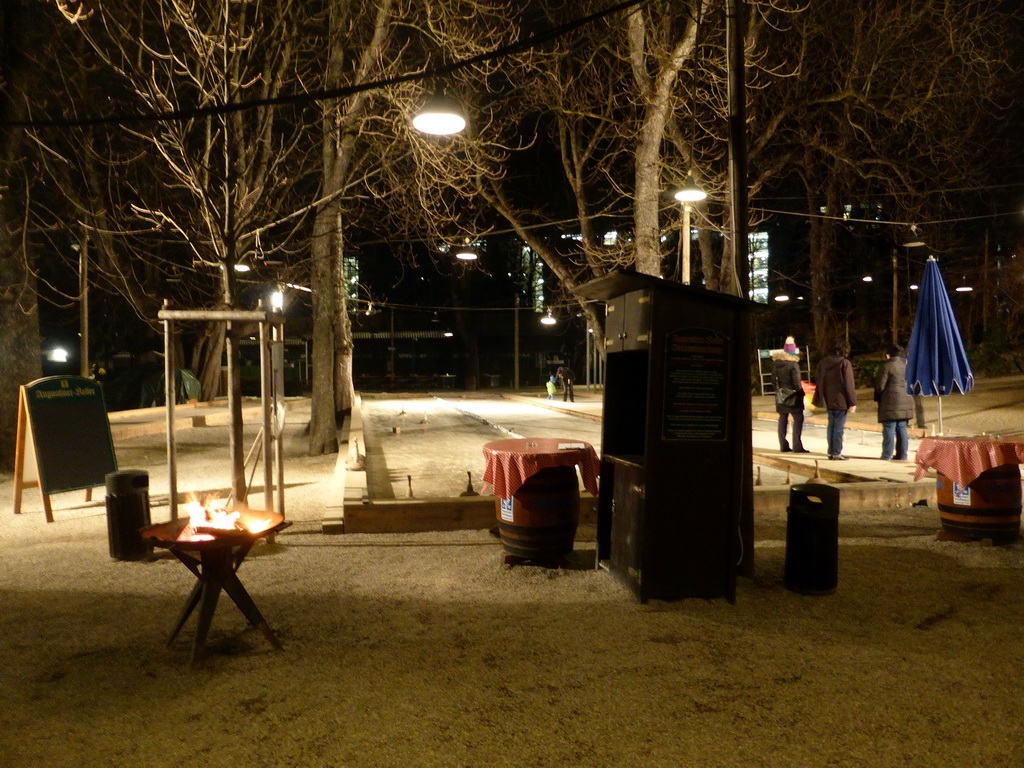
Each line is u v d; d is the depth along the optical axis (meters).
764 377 33.09
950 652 4.57
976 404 20.75
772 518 8.45
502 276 61.19
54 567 6.62
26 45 11.71
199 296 29.86
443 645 4.72
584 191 17.48
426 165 12.32
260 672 4.33
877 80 18.95
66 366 45.09
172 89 8.96
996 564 6.54
